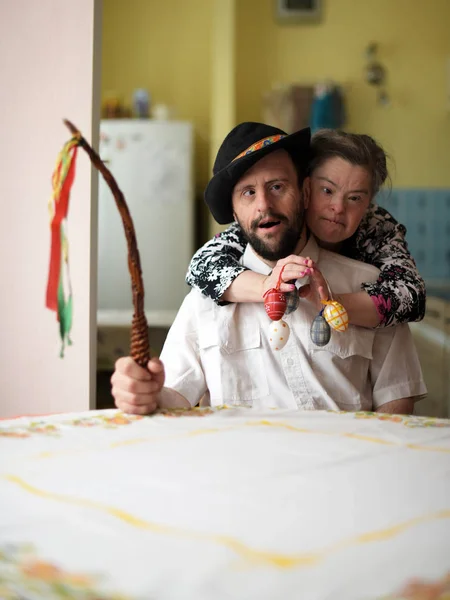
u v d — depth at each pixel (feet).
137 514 2.73
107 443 3.69
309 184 5.36
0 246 7.12
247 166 4.99
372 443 3.72
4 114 7.02
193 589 2.17
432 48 17.46
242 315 5.39
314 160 5.32
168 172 16.67
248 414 4.38
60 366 7.06
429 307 11.88
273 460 3.41
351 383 5.37
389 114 17.57
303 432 3.93
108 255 16.81
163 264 16.84
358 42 17.49
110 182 3.97
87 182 6.81
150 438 3.79
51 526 2.62
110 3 17.94
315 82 17.52
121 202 4.05
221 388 5.32
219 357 5.34
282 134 5.20
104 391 14.85
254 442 3.72
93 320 7.01
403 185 17.66
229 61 16.69
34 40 6.90
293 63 17.57
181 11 17.97
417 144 17.58
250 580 2.22
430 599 2.11
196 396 5.38
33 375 7.14
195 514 2.73
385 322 5.07
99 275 16.84
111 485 3.05
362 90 17.57
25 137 6.99
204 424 4.10
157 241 16.80
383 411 5.41
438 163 17.61
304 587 2.18
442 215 17.63
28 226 7.06
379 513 2.76
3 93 6.99
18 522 2.66
